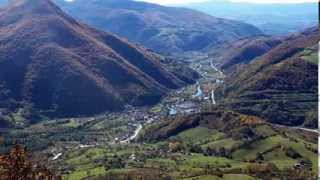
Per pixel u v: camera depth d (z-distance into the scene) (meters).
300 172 198.62
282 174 197.00
